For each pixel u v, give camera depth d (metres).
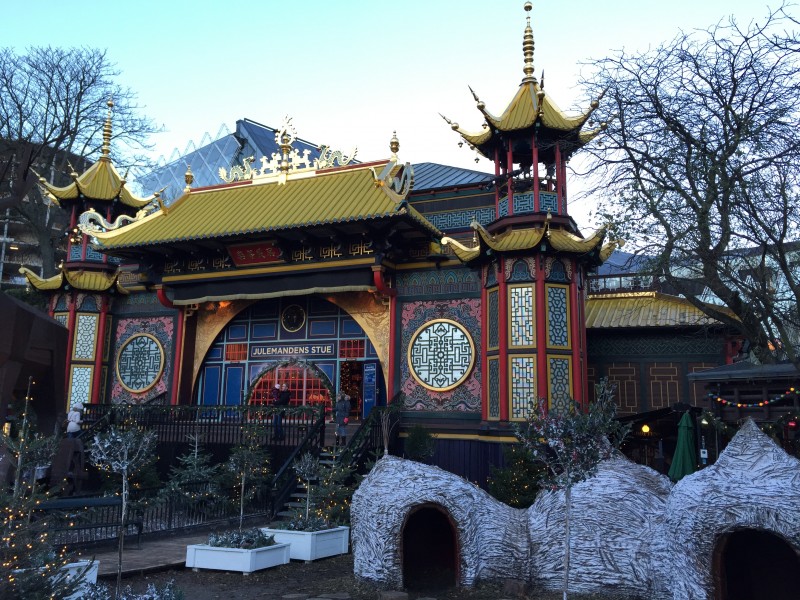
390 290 21.95
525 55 21.08
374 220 20.00
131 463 10.45
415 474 10.46
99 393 26.27
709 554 7.79
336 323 24.00
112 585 10.48
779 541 8.98
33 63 35.53
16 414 13.88
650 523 9.43
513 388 18.58
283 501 16.59
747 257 15.64
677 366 22.42
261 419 20.14
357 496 10.89
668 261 15.66
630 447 19.31
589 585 9.46
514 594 9.76
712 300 23.56
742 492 7.77
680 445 15.66
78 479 17.38
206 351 25.62
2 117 34.31
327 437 20.77
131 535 13.58
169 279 24.28
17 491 8.48
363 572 10.35
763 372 13.08
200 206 25.41
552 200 19.80
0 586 6.25
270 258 22.80
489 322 19.95
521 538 10.22
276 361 24.61
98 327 26.73
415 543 11.65
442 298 21.67
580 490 10.04
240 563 11.41
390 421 20.39
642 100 16.52
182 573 11.58
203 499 16.11
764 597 8.98
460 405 20.67
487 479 17.39
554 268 19.11
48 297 27.30
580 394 18.56
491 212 22.08
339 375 23.55
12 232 58.44
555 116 19.80
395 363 21.81
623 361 23.00
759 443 8.23
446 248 21.86
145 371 26.30
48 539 7.85
